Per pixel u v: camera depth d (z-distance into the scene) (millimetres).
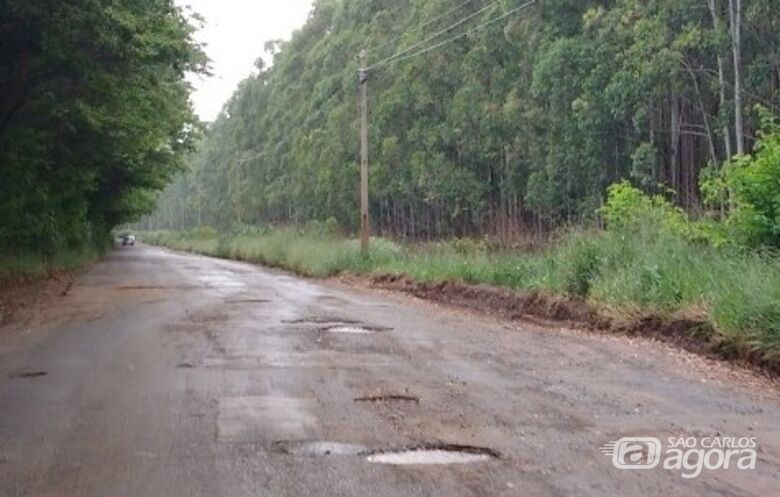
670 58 33531
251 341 12031
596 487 5441
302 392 8414
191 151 42219
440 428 6953
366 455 6172
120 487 5469
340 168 62469
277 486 5453
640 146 35500
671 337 12320
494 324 14703
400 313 16516
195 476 5672
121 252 68312
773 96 31641
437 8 52688
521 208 45375
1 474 5754
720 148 36062
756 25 32375
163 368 9758
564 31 42125
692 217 18312
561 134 40125
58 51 16953
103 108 21438
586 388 8703
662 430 6930
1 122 21719
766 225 14703
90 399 8062
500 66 47938
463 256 24547
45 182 29469
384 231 52562
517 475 5688
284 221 77938
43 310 16797
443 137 50781
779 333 10047
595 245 16703
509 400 8078
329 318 15312
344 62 69500
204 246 73375
